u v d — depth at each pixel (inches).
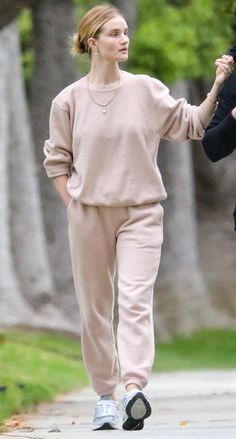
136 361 741.3
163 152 3147.1
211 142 739.4
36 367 1696.6
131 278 754.2
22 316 2326.5
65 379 1587.1
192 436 732.0
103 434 748.6
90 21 765.3
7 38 2475.4
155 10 2674.7
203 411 1013.2
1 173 2322.8
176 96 3014.3
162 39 2630.4
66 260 2768.2
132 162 760.3
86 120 765.3
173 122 767.7
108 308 786.8
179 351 2815.0
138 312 747.4
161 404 1134.4
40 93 2669.8
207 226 3892.7
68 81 2640.3
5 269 2326.5
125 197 760.3
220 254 3774.6
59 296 2741.1
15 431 858.1
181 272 3142.2
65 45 2630.4
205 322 3110.2
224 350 2834.6
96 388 801.6
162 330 2994.6
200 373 2055.9
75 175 780.6
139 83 762.8
